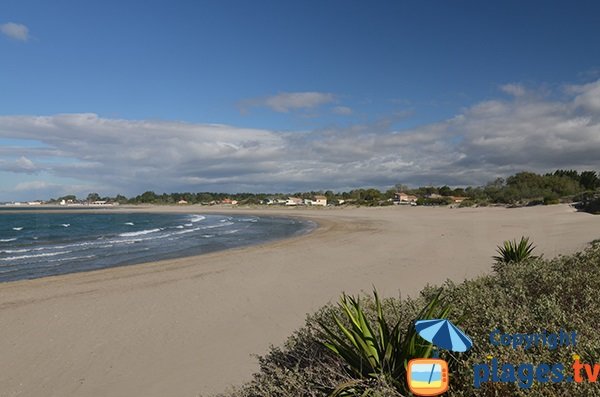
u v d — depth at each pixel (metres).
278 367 4.10
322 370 3.59
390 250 22.06
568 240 21.56
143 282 15.14
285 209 137.88
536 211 58.66
